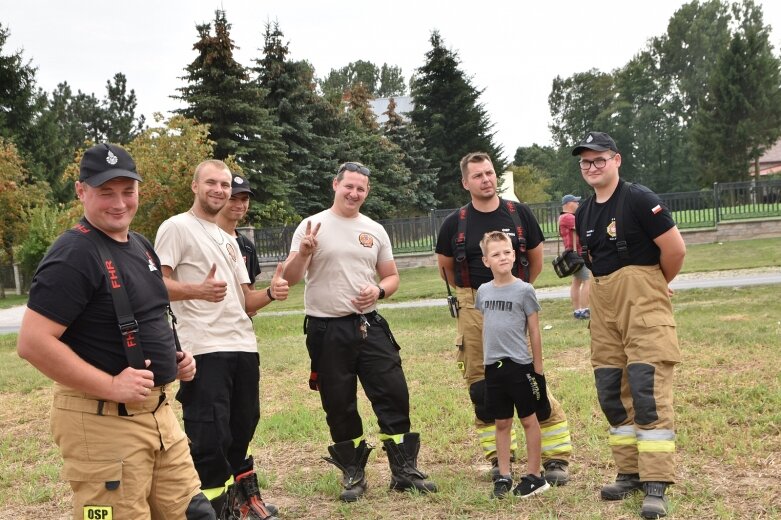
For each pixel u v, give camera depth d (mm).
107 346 2912
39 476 5609
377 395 4895
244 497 4457
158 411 3072
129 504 2918
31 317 2758
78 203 21531
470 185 5074
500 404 4648
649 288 4398
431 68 52656
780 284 14055
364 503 4660
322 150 38188
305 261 4719
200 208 4398
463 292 5121
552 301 14578
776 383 6469
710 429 5461
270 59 37219
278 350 10969
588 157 4527
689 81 84500
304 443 6129
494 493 4547
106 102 78750
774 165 68688
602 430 5746
